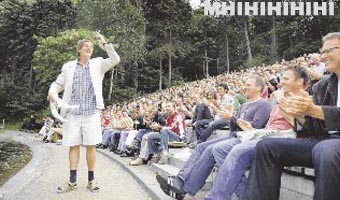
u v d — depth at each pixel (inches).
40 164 337.1
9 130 1174.3
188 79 1748.3
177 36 1604.3
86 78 227.9
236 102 276.2
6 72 1501.0
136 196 218.2
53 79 1182.9
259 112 183.5
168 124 329.1
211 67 1785.2
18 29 1445.6
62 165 333.7
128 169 306.7
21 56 1467.8
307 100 112.0
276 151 122.1
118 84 1412.4
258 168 123.6
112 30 1244.5
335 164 104.6
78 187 238.4
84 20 1256.2
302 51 1378.0
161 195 200.4
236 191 144.6
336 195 104.7
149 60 1589.6
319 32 1435.8
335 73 127.0
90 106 227.3
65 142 225.8
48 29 1392.7
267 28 1749.5
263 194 121.4
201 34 1680.6
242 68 1572.3
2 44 1494.8
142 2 1518.2
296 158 121.6
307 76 150.9
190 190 171.0
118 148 429.1
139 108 488.4
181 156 264.8
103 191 229.9
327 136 127.3
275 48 1520.7
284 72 151.7
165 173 243.0
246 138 154.9
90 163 231.5
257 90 190.2
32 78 1448.1
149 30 1546.5
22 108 1338.6
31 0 1425.9
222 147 162.1
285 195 144.1
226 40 1681.8
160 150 292.7
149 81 1536.7
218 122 259.3
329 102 127.8
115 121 510.6
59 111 228.7
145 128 389.4
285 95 151.9
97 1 1236.5
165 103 383.2
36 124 1092.5
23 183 250.8
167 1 1529.3
